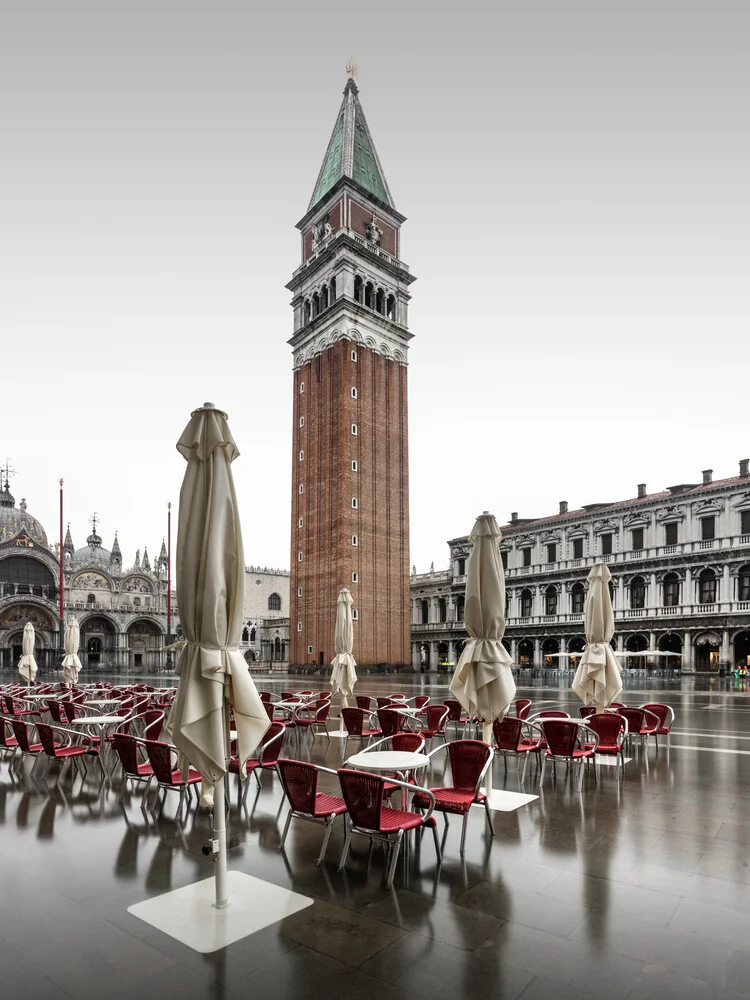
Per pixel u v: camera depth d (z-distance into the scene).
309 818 8.24
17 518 90.75
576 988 5.11
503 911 6.53
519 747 12.69
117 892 7.11
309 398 71.75
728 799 11.03
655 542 59.53
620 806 10.57
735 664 54.69
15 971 5.46
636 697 32.88
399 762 8.68
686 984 5.16
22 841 8.95
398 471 70.75
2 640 79.56
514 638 68.81
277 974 5.37
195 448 7.36
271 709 17.61
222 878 6.68
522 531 70.31
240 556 7.31
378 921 6.32
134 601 90.94
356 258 69.50
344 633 21.39
